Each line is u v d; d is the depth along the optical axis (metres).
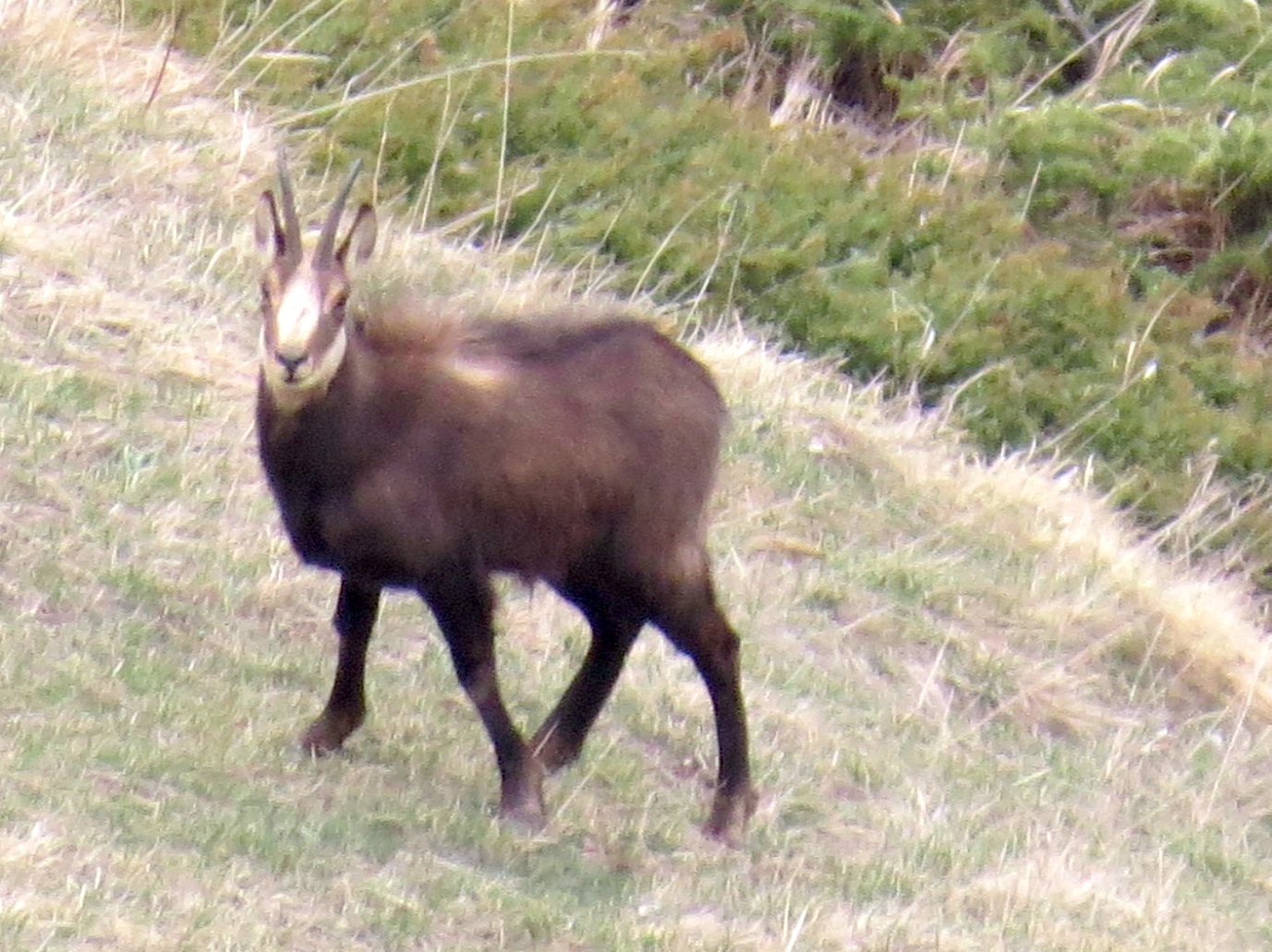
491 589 16.69
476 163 30.34
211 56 29.81
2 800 14.88
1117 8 38.12
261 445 16.06
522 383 16.56
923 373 29.95
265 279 15.69
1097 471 29.86
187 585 19.53
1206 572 28.81
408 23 31.75
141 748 16.38
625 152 31.19
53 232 24.34
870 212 31.73
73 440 20.94
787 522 25.05
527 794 17.23
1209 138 34.91
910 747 21.88
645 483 17.03
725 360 27.52
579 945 15.53
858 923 17.30
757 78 36.06
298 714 18.11
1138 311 32.12
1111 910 19.31
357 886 15.34
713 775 20.00
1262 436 31.03
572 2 33.56
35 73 27.30
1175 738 24.31
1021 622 24.95
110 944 13.55
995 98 36.28
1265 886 21.53
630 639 18.20
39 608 18.39
